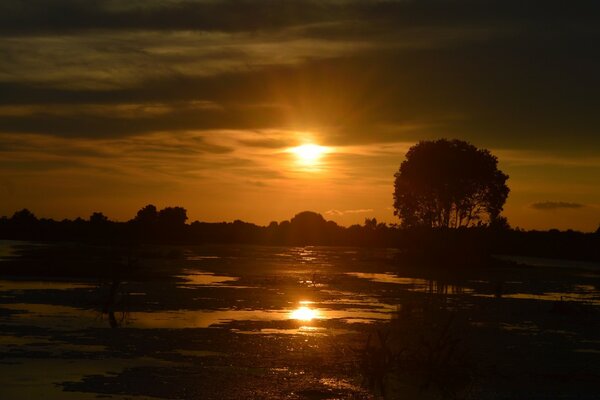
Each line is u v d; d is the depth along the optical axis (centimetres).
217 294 4000
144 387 1823
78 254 7656
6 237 13888
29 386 1806
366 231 18250
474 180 9369
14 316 2894
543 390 1956
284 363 2156
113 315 3009
